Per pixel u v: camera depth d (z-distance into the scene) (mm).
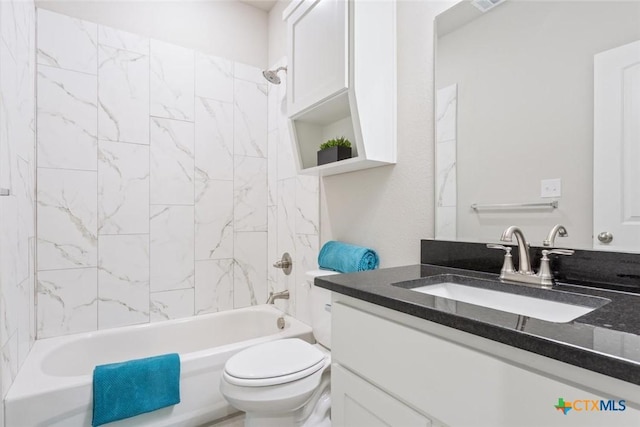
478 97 1201
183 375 1580
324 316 1667
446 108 1301
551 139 1016
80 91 1881
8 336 1283
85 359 1812
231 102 2404
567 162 981
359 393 897
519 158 1090
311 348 1543
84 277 1886
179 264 2188
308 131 1814
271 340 1847
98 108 1932
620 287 870
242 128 2445
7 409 1229
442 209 1306
